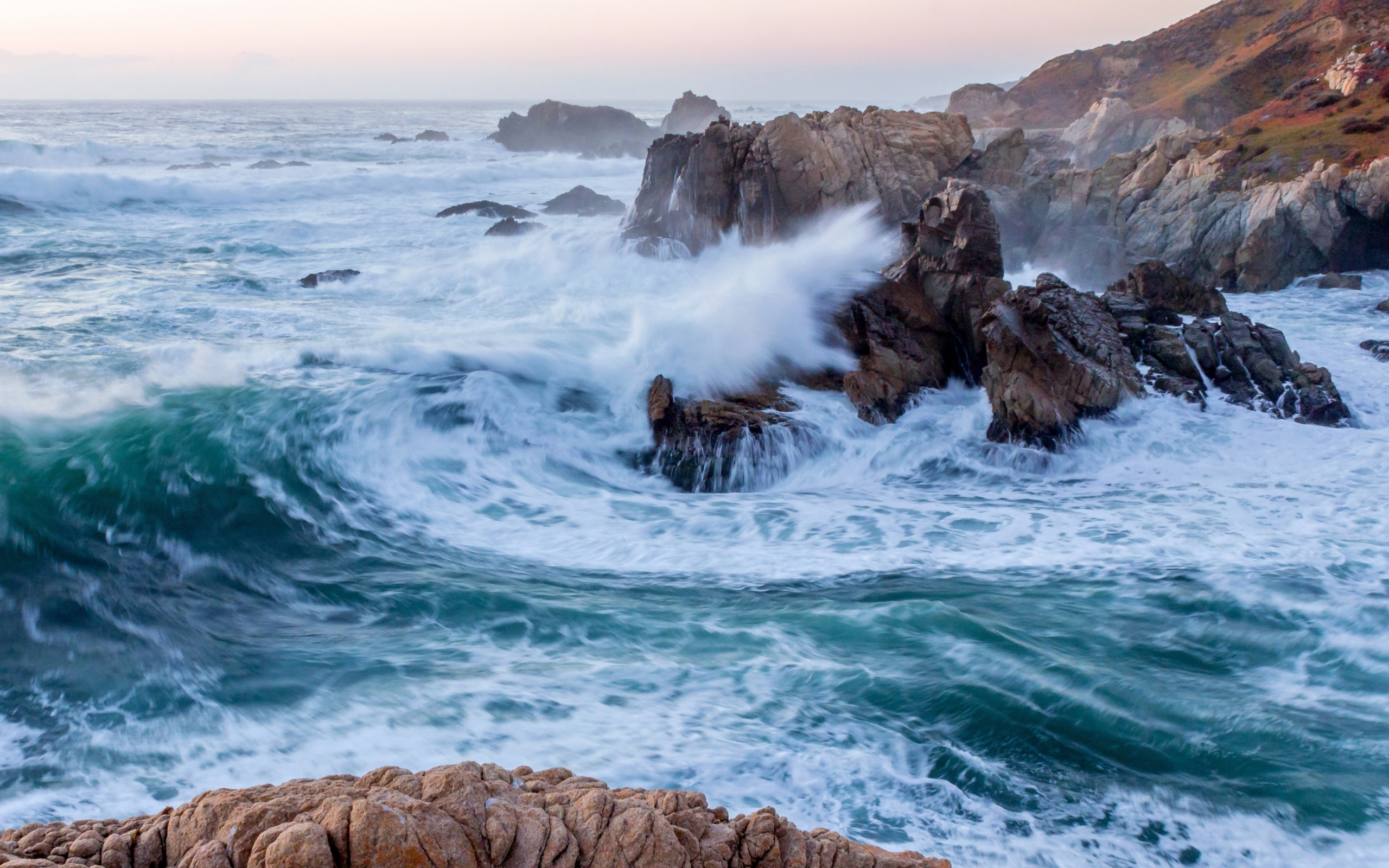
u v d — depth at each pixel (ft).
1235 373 58.95
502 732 23.68
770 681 26.84
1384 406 57.93
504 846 12.23
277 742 23.34
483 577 35.55
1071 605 33.27
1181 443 51.93
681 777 21.67
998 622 31.55
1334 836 20.97
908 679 26.96
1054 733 24.61
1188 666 28.81
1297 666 28.86
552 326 68.28
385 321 69.97
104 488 36.63
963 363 62.23
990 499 46.52
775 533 41.39
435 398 49.80
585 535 41.14
